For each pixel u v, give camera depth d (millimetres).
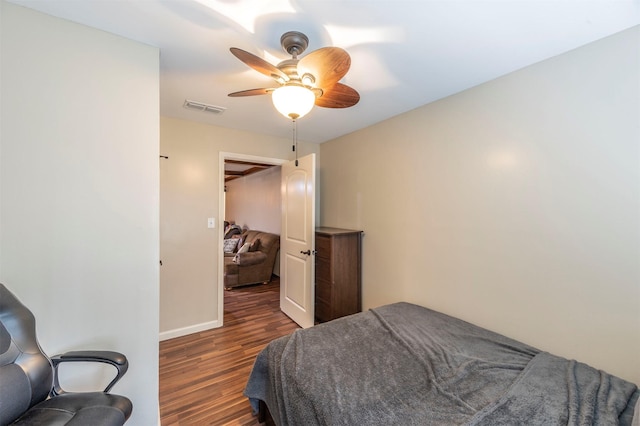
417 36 1439
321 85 1482
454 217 2156
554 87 1620
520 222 1772
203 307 2947
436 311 2250
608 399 1172
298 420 1265
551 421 1061
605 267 1444
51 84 1291
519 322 1774
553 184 1628
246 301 3918
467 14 1272
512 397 1198
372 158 2924
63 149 1312
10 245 1211
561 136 1595
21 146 1231
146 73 1514
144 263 1491
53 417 1036
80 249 1345
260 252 4902
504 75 1845
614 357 1412
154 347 1522
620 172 1397
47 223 1277
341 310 2893
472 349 1642
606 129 1438
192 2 1213
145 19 1326
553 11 1245
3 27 1202
